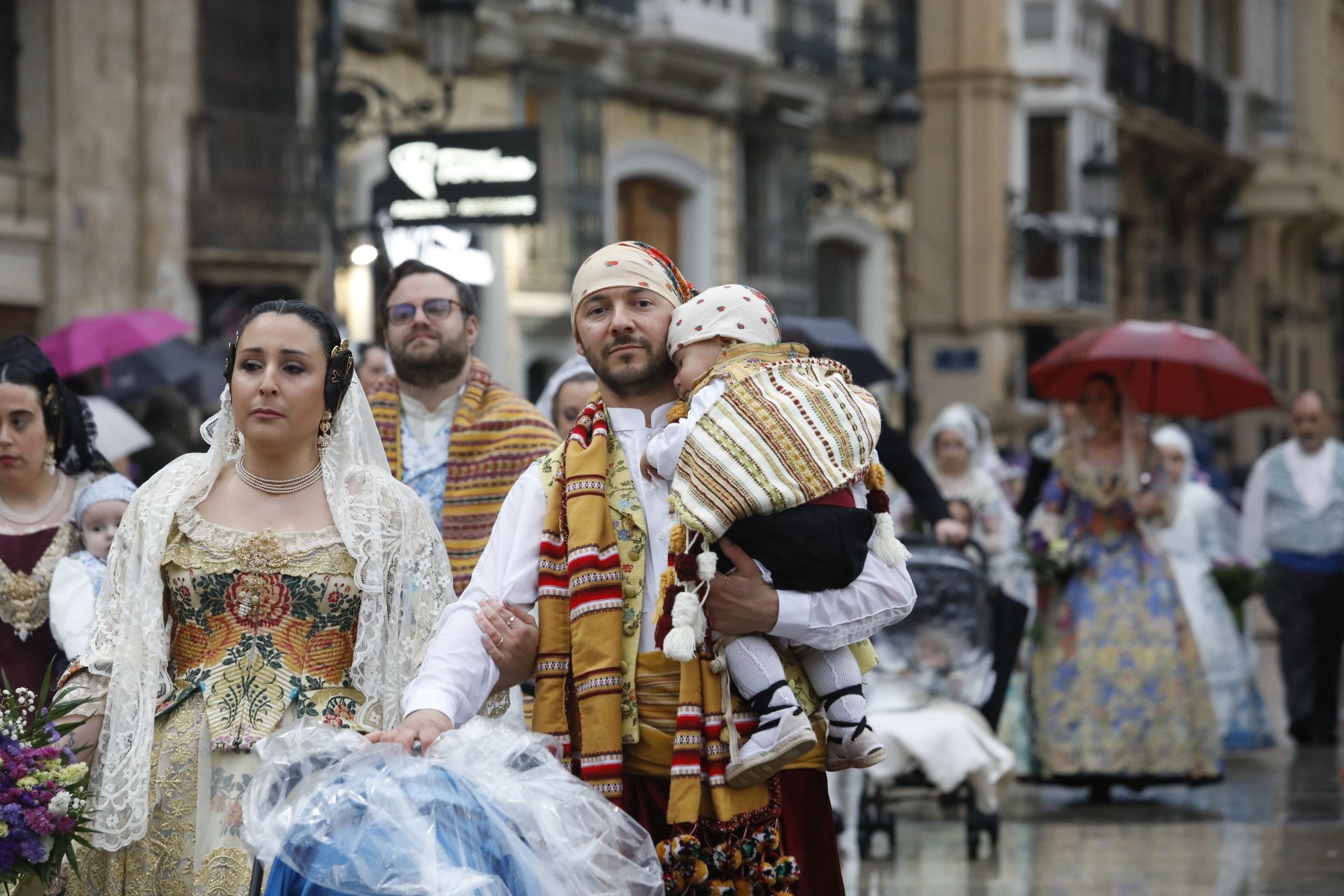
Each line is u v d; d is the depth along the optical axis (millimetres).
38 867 8633
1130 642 19938
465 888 7363
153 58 34531
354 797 7621
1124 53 74312
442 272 12688
